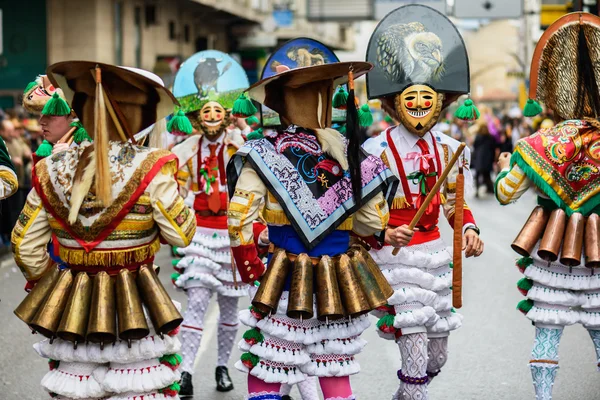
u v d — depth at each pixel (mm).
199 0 37469
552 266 6020
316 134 5012
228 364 7895
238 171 5008
